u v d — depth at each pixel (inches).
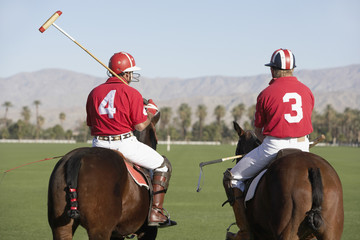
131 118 314.2
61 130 7342.5
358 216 660.1
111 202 266.5
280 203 252.4
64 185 263.1
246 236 318.0
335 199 250.2
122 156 302.2
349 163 1974.7
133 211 300.5
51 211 266.8
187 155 2469.2
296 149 287.4
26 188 1016.2
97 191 261.4
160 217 332.8
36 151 2849.4
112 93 313.0
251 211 289.0
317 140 336.8
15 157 2159.2
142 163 326.3
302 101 295.4
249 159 309.6
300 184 249.8
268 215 262.5
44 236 529.7
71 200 256.5
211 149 3543.3
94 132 319.6
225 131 7819.9
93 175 262.7
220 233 550.6
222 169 1556.3
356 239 508.1
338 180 258.1
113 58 335.6
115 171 273.0
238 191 315.9
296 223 247.1
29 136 7716.5
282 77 305.7
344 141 7199.8
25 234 540.7
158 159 333.1
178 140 7741.1
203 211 715.4
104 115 313.0
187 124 7711.6
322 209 247.3
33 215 672.4
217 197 875.4
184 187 1037.2
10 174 1373.0
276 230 253.8
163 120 7677.2
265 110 299.6
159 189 332.8
